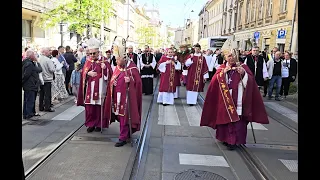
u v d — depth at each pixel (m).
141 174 3.94
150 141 5.34
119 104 5.05
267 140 5.59
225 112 4.83
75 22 14.01
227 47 5.12
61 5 13.67
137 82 5.17
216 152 4.86
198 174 3.98
